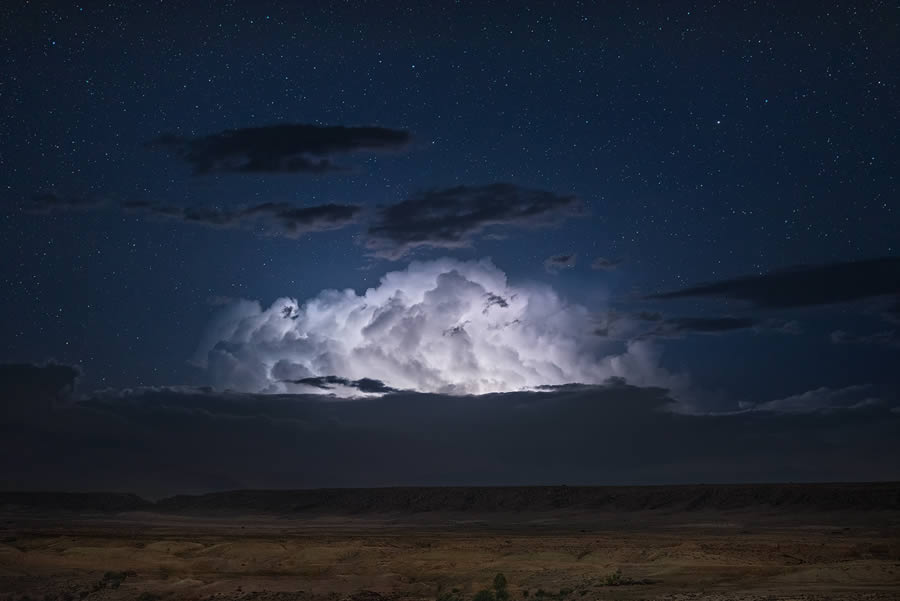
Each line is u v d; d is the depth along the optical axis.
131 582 62.66
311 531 147.38
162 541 94.88
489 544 89.62
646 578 56.75
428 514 198.00
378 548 80.75
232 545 86.06
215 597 55.34
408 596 55.38
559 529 153.25
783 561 64.50
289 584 59.94
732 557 66.50
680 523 161.12
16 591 60.09
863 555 69.75
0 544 79.69
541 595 51.81
